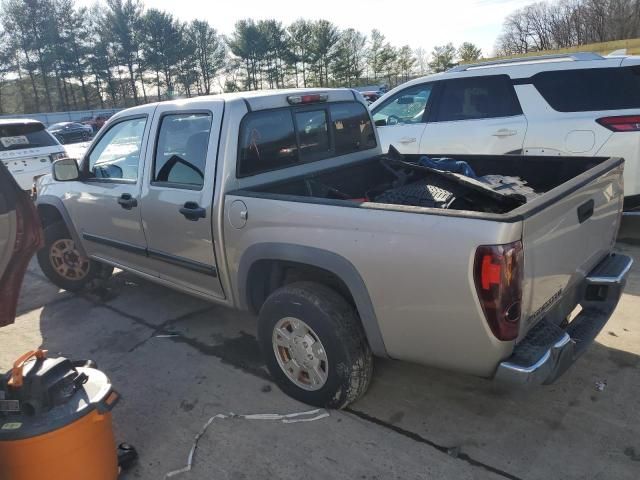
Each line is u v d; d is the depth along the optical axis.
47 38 64.06
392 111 6.91
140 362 3.81
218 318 4.46
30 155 8.34
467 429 2.86
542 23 69.69
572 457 2.61
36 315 4.80
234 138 3.32
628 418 2.85
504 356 2.33
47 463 2.17
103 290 5.27
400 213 2.44
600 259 3.12
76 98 69.44
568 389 3.14
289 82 77.25
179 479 2.65
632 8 55.81
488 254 2.16
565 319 2.83
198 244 3.52
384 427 2.92
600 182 2.89
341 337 2.80
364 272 2.60
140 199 3.90
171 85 74.19
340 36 73.94
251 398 3.28
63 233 5.06
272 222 2.97
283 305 2.98
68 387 2.32
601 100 5.42
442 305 2.37
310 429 2.95
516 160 3.86
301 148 3.81
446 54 76.12
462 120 6.16
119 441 2.96
